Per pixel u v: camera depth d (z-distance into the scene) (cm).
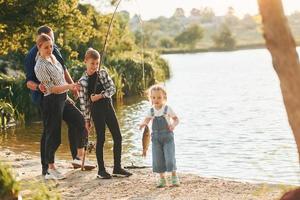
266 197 720
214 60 6669
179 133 1658
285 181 998
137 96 3020
